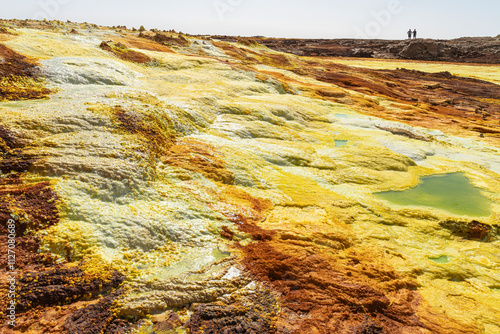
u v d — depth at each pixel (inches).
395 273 692.1
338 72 3324.3
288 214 842.8
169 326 495.8
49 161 729.0
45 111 928.9
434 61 5280.5
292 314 548.4
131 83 1460.4
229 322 511.5
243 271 609.6
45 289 495.8
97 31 2326.5
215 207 780.0
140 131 964.6
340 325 543.2
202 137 1149.7
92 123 922.7
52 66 1343.5
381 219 898.7
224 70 2108.8
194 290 553.9
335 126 1700.3
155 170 837.2
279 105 1688.0
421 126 1962.4
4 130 791.7
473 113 2485.2
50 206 629.6
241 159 1049.5
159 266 591.2
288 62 3388.3
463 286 706.2
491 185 1214.9
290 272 628.7
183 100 1375.5
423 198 1072.8
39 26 2096.5
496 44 5556.1
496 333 584.7
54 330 453.7
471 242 875.4
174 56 2153.1
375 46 5949.8
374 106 2337.6
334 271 657.0
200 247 652.7
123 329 480.7
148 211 700.0
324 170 1161.4
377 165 1256.2
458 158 1504.7
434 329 572.7
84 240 593.9
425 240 850.8
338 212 888.3
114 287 536.4
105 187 713.0
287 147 1256.8
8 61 1254.9
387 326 565.3
